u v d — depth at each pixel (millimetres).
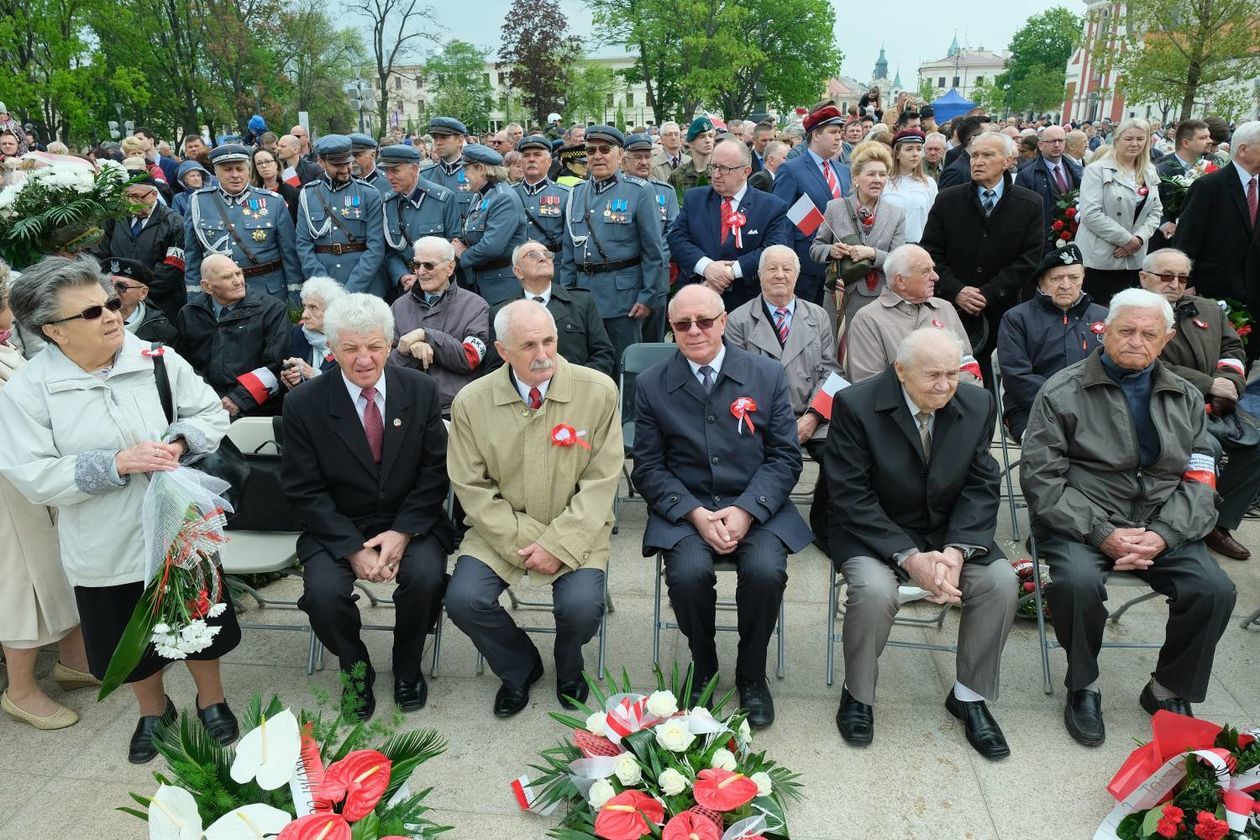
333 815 1975
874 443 2986
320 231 5723
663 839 2152
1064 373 3188
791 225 5055
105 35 25844
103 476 2438
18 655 2918
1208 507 2898
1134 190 5305
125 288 4027
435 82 47531
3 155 7848
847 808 2541
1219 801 2266
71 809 2598
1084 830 2453
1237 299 4789
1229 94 18422
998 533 4281
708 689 2732
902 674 3215
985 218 4801
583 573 2984
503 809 2566
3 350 2896
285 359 4195
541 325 2926
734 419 3164
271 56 28672
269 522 3398
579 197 5414
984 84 78750
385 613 3732
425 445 3137
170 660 2762
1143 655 3316
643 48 35594
